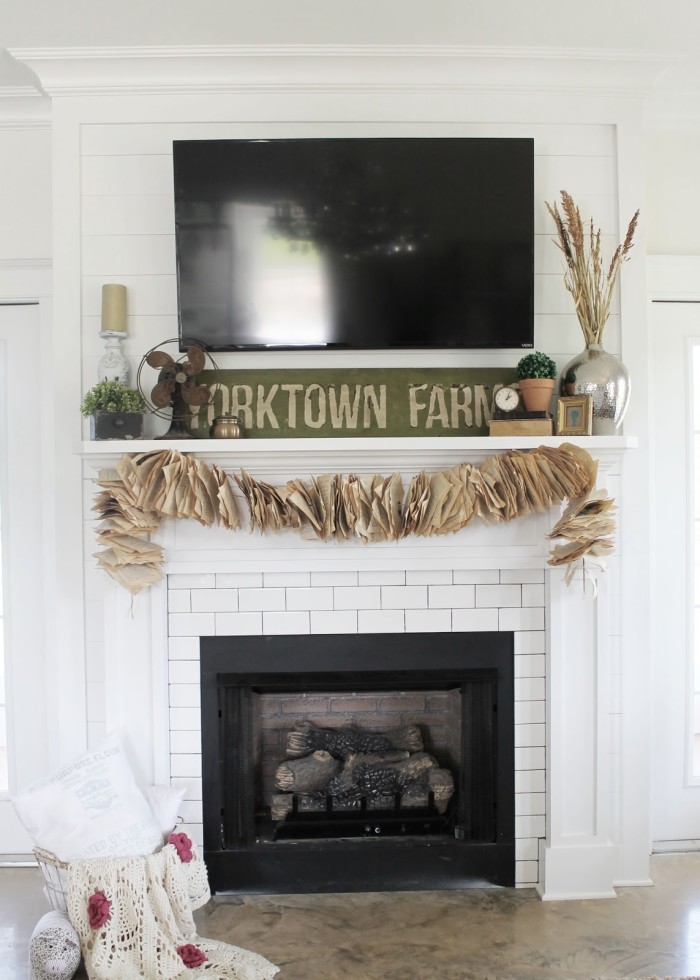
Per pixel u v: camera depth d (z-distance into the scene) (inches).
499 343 94.5
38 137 105.3
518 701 97.5
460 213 93.4
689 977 79.2
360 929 88.5
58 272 96.0
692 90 104.1
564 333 99.0
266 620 95.9
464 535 94.8
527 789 97.9
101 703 96.5
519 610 97.2
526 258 93.8
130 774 89.3
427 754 103.0
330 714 103.8
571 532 88.5
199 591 95.7
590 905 94.0
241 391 96.3
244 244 92.8
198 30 88.7
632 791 99.0
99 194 96.6
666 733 111.0
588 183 98.6
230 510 88.1
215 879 96.3
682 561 111.4
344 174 92.6
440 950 84.3
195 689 96.0
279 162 92.2
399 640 96.9
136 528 89.4
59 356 96.0
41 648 109.3
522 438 89.6
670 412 111.0
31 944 78.1
